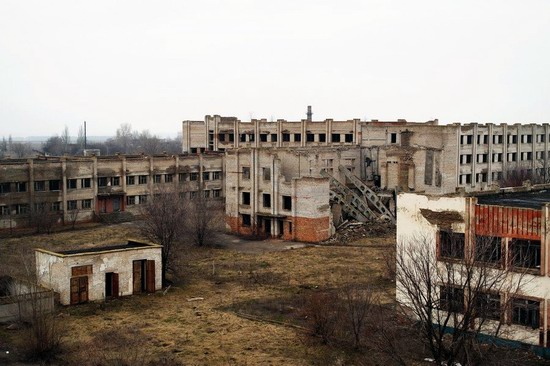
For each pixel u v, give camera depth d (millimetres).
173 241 50094
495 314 28797
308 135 92625
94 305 38062
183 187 81125
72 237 63188
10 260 50719
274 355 29797
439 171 75312
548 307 28109
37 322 29766
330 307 33375
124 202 76000
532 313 28703
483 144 86000
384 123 85625
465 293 27391
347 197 65750
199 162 84438
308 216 59938
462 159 81562
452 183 78688
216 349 30609
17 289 38188
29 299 34219
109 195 74188
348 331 31719
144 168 78000
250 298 40219
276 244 59875
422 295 26062
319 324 31922
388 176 73125
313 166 68375
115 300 39250
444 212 31359
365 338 30500
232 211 66562
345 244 59094
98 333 32781
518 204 32281
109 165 74500
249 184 65000
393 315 31297
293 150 66812
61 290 37500
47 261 38594
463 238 30828
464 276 27312
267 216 63125
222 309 37688
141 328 33906
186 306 38375
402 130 80688
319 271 47656
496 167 89312
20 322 33500
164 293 41125
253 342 31703
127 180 76438
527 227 28766
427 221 31984
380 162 73750
